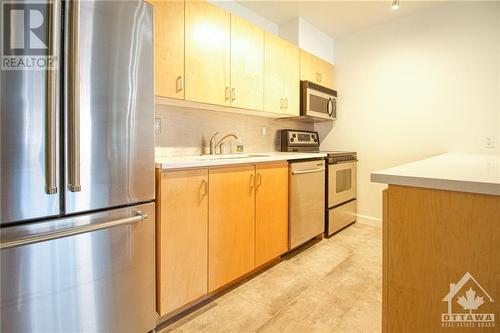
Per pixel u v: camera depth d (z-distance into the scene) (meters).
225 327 1.40
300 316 1.49
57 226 0.99
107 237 1.13
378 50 2.95
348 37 3.19
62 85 0.98
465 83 2.43
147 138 1.24
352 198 3.06
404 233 0.86
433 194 0.80
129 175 1.18
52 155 0.95
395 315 0.89
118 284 1.17
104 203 1.10
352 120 3.18
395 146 2.86
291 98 2.64
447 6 2.50
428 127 2.65
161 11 1.56
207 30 1.83
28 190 0.92
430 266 0.81
